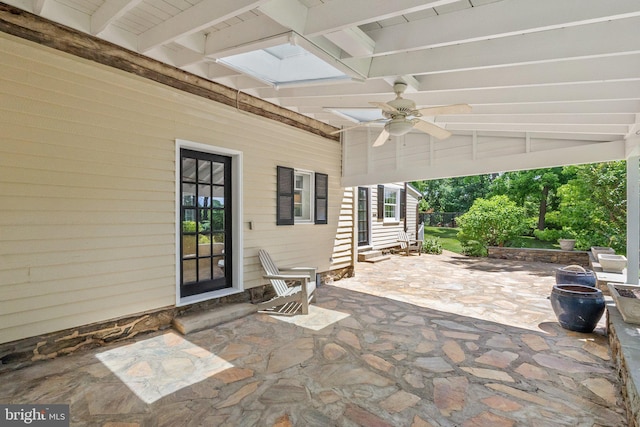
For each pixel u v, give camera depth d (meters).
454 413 2.35
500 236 10.81
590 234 10.15
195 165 4.41
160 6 2.84
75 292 3.24
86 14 3.12
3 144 2.81
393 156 6.36
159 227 3.86
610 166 9.48
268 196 5.27
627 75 2.77
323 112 5.69
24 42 2.90
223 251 4.79
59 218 3.12
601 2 2.02
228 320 4.27
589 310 3.83
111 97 3.44
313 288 4.98
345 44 2.72
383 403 2.47
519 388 2.69
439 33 2.56
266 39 2.80
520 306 5.04
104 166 3.40
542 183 12.86
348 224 7.20
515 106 4.11
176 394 2.56
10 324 2.88
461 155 5.72
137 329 3.70
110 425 2.19
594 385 2.74
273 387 2.68
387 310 4.80
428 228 17.86
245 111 4.85
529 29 2.24
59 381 2.73
